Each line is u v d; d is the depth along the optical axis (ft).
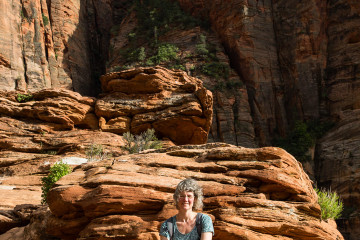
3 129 69.41
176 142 72.33
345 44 134.21
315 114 131.13
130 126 71.97
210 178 20.66
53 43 129.80
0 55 108.37
